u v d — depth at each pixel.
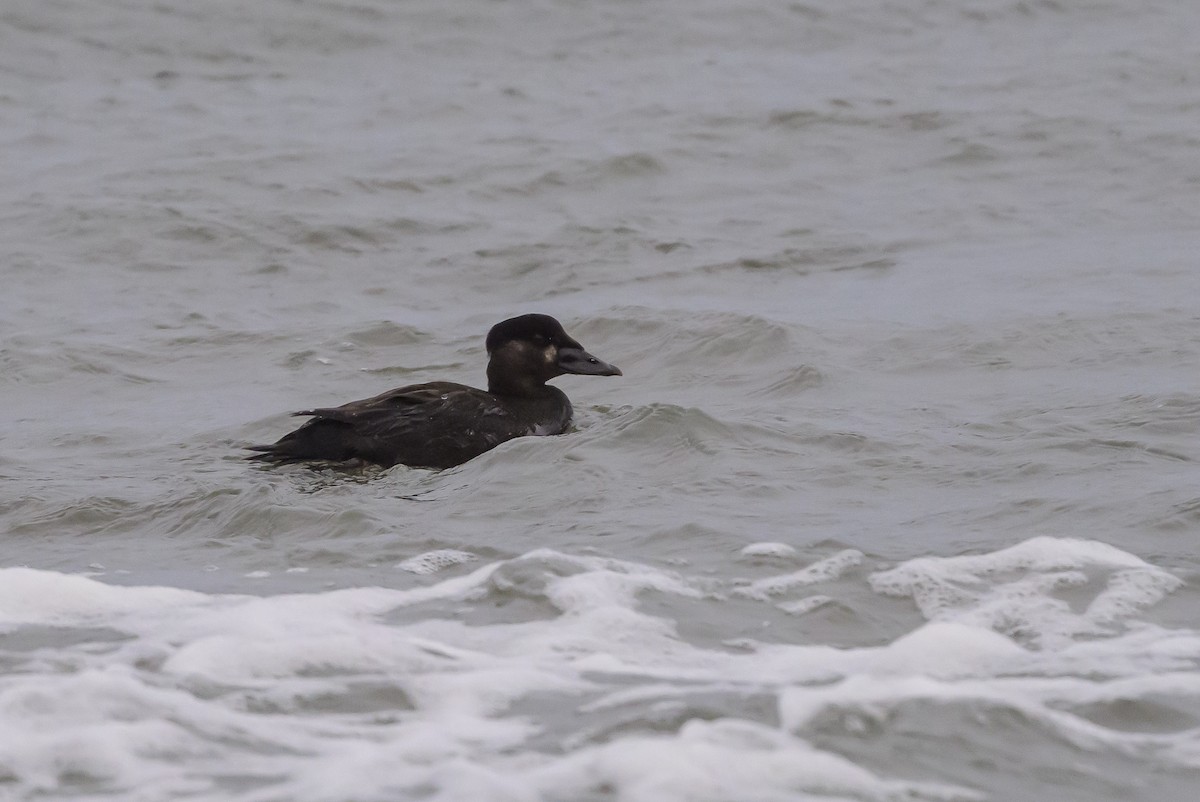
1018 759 7.70
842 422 15.78
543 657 9.19
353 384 19.55
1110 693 8.49
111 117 38.78
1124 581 10.44
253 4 49.38
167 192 31.00
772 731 7.88
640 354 20.05
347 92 41.91
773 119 37.31
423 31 48.22
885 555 11.16
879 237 27.64
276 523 12.75
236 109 39.84
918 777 7.47
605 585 10.47
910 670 8.97
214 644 9.05
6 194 31.05
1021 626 9.78
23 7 47.53
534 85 42.47
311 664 8.87
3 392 19.47
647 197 31.22
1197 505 12.05
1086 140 35.06
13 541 12.78
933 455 14.35
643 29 48.75
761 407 16.83
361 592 10.52
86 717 7.95
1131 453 14.16
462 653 9.20
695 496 13.16
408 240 28.09
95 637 9.43
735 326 20.27
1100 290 22.58
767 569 10.91
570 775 7.36
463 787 7.20
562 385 19.05
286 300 24.58
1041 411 16.06
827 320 21.17
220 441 16.53
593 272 25.72
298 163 33.78
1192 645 9.34
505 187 31.84
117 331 22.39
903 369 18.64
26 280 25.70
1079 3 51.78
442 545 11.77
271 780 7.38
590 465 14.03
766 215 29.47
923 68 43.97
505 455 14.55
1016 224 28.47
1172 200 29.89
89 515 13.38
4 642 9.32
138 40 46.09
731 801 7.14
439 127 37.53
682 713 8.08
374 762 7.58
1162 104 38.62
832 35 48.44
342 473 14.75
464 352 20.84
